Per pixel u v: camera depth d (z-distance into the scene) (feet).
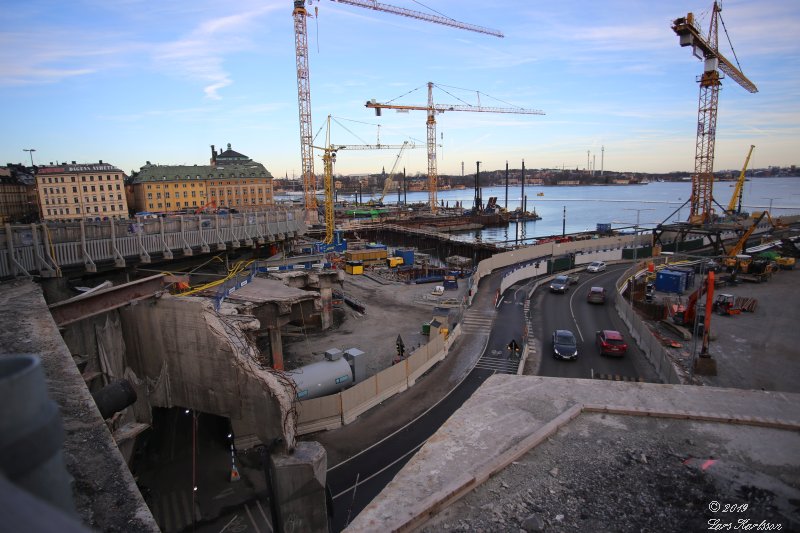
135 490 20.67
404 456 71.51
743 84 363.15
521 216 602.44
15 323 46.26
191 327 76.89
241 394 73.92
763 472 25.63
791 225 357.00
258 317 101.55
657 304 145.59
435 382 97.86
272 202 545.44
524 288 181.88
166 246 109.40
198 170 513.04
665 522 22.52
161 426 82.33
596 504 23.71
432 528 22.47
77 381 31.27
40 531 3.10
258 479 66.39
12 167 474.90
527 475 25.89
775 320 139.13
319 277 139.44
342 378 88.89
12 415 6.26
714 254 248.11
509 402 33.55
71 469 21.89
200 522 58.70
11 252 76.07
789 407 31.58
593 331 131.34
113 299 74.33
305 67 477.77
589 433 29.68
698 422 30.48
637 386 35.24
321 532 56.39
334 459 71.41
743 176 364.58
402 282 208.23
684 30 278.67
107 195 401.08
